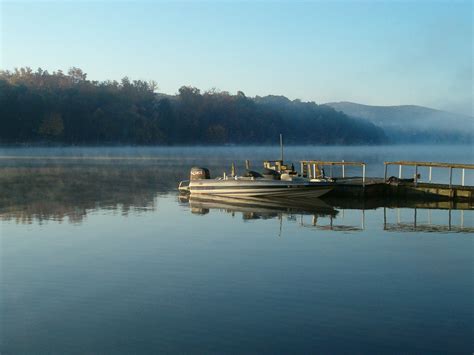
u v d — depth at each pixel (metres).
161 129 160.62
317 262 15.66
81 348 9.47
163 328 10.33
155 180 48.03
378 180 38.00
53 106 134.75
